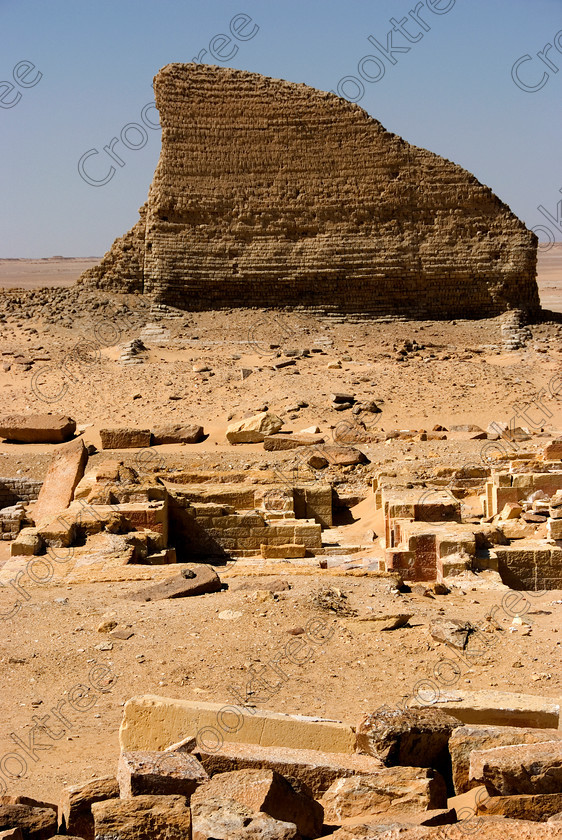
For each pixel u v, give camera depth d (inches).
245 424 1188.5
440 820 288.5
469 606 567.5
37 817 296.4
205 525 822.5
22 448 1199.6
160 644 503.8
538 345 1737.2
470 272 1930.4
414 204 1932.8
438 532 680.4
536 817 293.4
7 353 1641.2
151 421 1295.5
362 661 476.4
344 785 312.7
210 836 267.0
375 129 1923.0
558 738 331.0
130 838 277.4
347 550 806.5
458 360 1596.9
